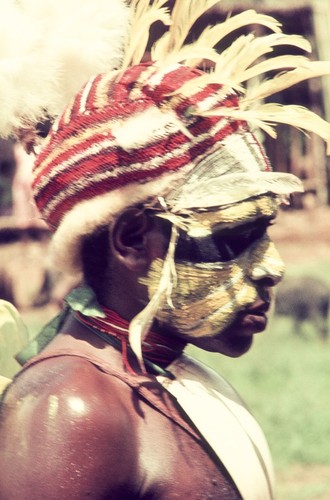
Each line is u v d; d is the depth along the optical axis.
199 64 2.60
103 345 2.39
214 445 2.36
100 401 2.24
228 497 2.34
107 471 2.20
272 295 2.48
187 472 2.30
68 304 2.49
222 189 2.34
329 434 11.62
